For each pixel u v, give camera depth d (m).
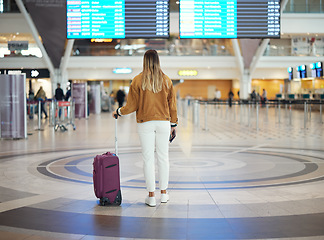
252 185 6.20
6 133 13.21
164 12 16.56
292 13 30.47
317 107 28.70
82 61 35.38
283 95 35.16
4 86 13.13
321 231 3.90
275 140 12.40
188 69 37.69
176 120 5.16
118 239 3.74
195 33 17.14
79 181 6.59
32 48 33.69
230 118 22.92
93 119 22.98
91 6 16.64
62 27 29.36
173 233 3.89
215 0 17.05
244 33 17.11
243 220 4.29
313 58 36.03
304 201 5.09
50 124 18.53
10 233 3.90
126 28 16.66
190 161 8.57
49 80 36.25
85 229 4.03
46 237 3.79
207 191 5.79
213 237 3.77
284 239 3.69
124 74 37.22
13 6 31.09
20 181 6.58
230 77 37.84
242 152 9.91
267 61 36.03
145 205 5.00
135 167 7.88
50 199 5.31
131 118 23.33
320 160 8.64
